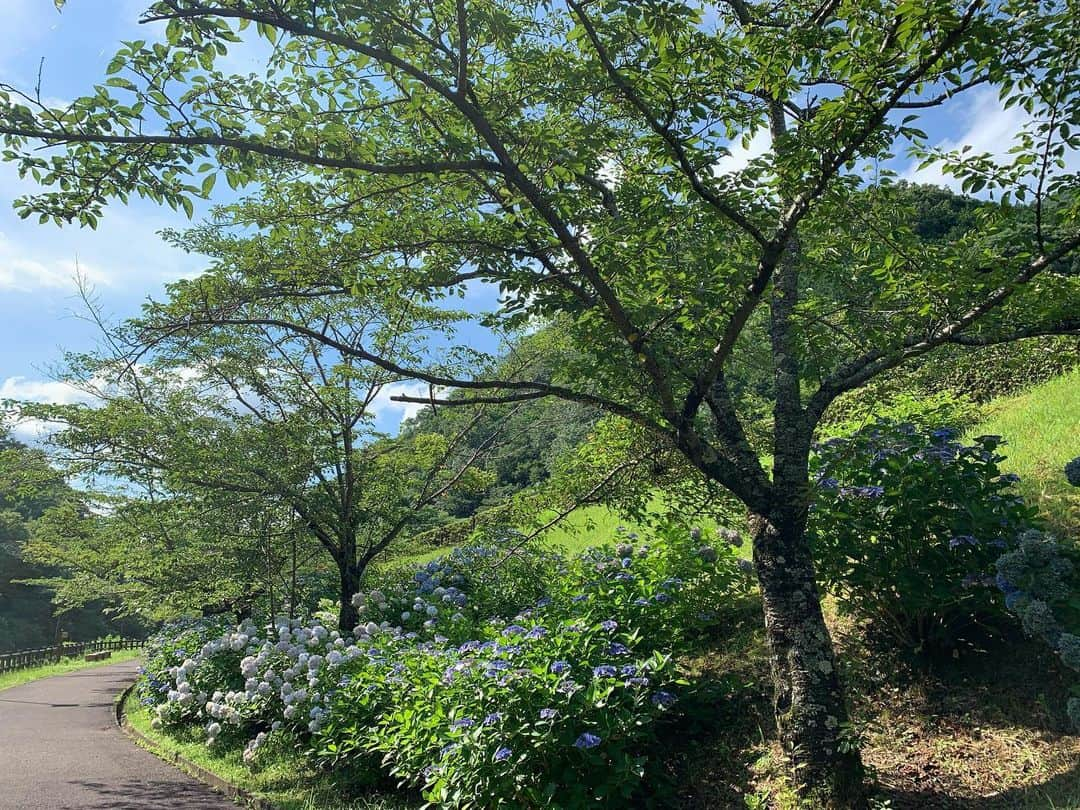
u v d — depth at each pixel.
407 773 5.21
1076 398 8.55
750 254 4.76
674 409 4.46
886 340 4.36
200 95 3.96
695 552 6.60
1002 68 3.80
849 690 4.94
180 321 5.14
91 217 4.05
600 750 4.51
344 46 3.67
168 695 10.67
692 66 4.33
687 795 4.69
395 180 4.90
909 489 4.76
